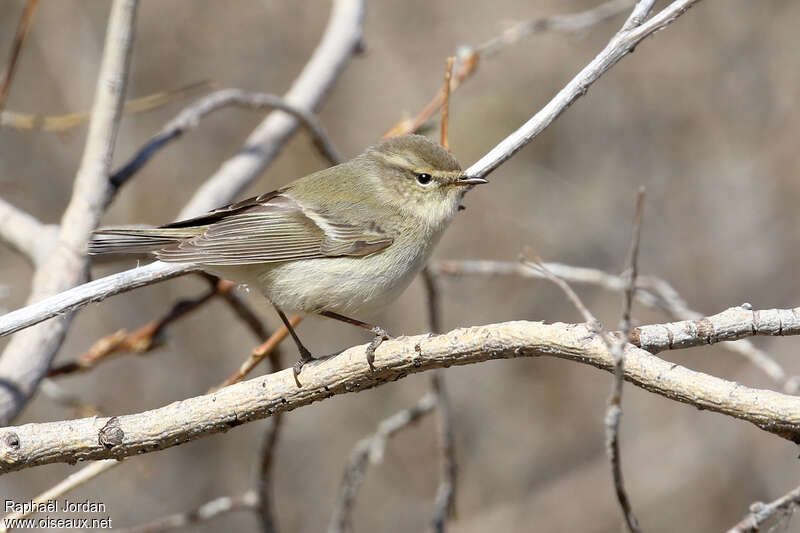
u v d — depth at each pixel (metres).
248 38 15.88
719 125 15.39
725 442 14.14
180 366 14.43
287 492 14.65
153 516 13.64
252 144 9.58
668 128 15.54
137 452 5.42
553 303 15.04
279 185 15.00
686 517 13.91
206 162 15.27
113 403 14.03
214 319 14.67
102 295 6.22
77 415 8.61
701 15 15.38
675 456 14.27
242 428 14.62
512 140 6.88
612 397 4.84
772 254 14.92
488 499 14.52
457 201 7.47
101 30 14.88
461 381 15.14
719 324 5.07
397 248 7.29
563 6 15.66
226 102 8.64
